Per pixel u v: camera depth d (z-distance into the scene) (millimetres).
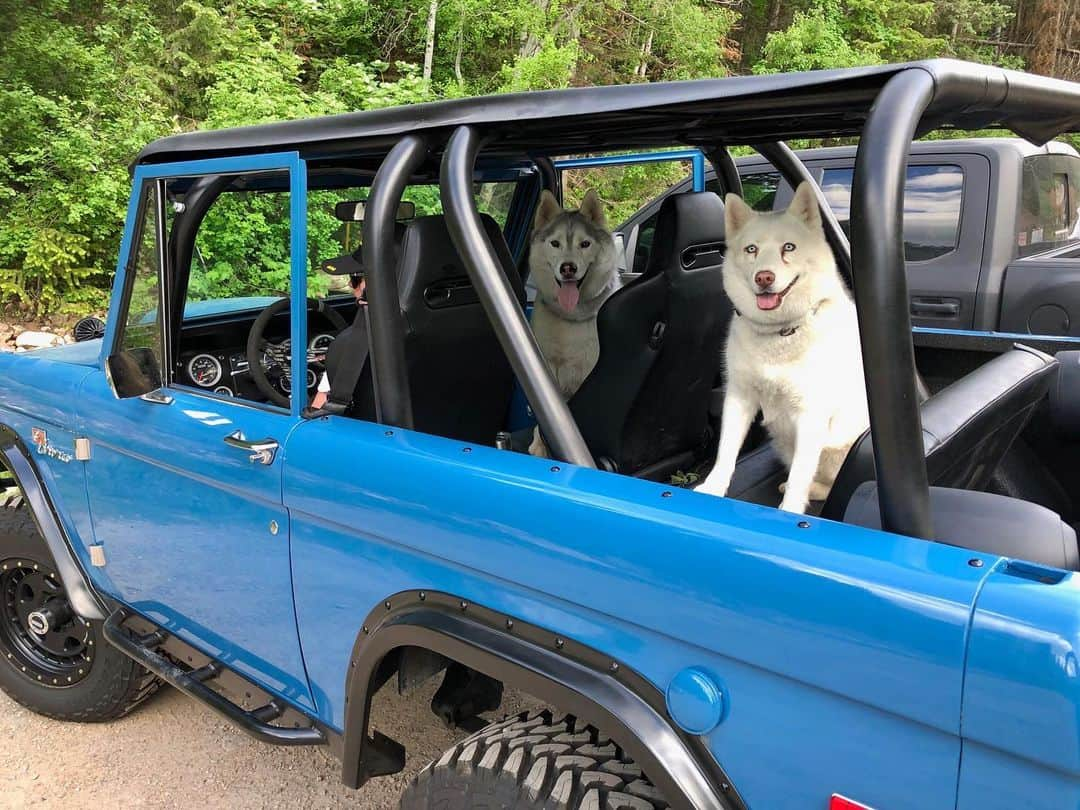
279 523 2084
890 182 1238
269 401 3064
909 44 18547
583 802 1493
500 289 1723
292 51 14469
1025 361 2270
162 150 2414
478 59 15586
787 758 1248
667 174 4895
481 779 1626
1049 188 6098
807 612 1189
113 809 2773
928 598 1099
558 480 1569
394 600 1819
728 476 2441
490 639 1605
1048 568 1126
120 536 2668
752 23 19375
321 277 2979
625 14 15570
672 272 2428
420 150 1913
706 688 1312
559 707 1485
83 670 3027
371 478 1812
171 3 13344
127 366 2453
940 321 5875
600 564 1426
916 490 1304
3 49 11094
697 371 2676
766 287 2195
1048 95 1502
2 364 3090
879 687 1125
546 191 3756
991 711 1026
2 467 3432
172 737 3168
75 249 10609
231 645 2363
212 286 2688
